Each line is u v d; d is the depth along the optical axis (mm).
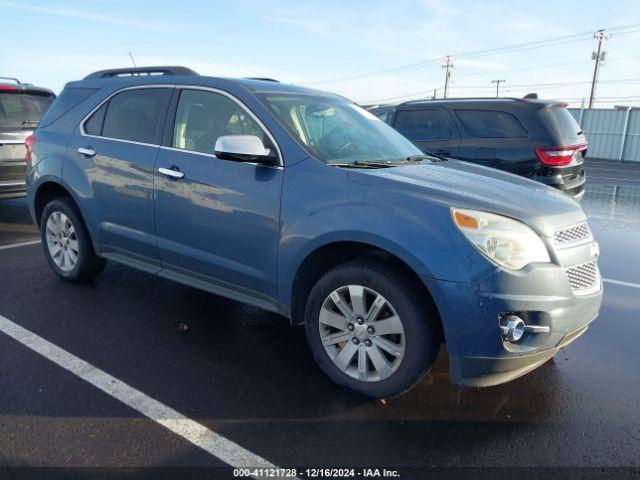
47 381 3312
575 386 3461
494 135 7250
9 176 7418
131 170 4230
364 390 3164
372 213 3035
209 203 3740
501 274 2756
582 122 29359
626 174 19016
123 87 4559
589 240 3211
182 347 3857
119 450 2670
